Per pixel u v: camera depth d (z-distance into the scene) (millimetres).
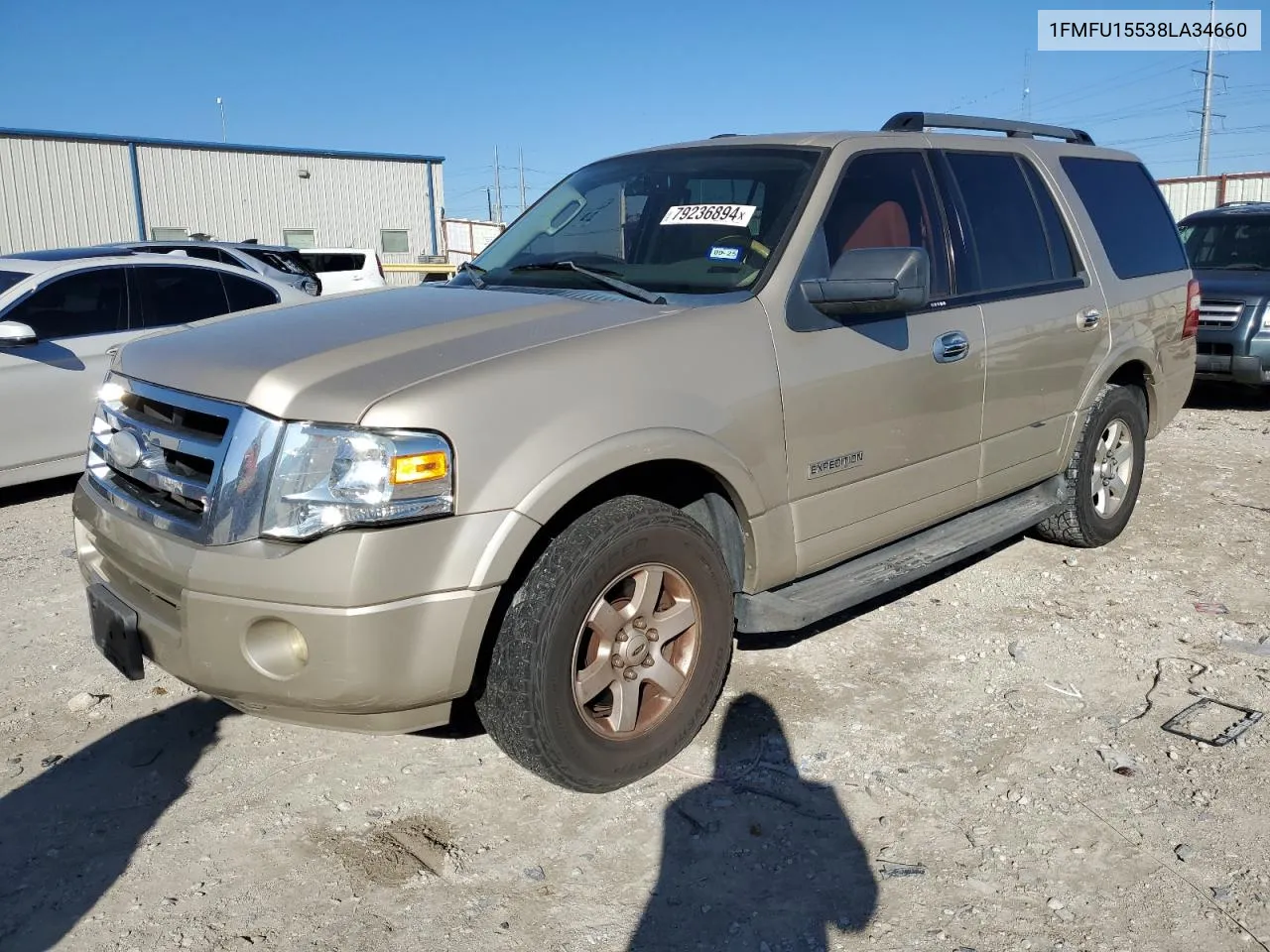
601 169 4590
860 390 3750
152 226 29562
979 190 4555
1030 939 2588
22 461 6633
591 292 3670
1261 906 2697
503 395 2838
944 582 5020
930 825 3061
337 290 17797
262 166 31219
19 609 4812
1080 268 5035
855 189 3959
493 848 2979
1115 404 5250
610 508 3098
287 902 2742
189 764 3430
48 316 6867
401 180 34000
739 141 4242
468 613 2754
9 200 27062
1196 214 11008
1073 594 4875
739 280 3600
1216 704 3785
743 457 3367
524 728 2949
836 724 3645
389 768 3402
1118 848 2943
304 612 2639
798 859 2918
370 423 2668
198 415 2924
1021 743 3520
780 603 3635
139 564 2938
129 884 2816
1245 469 7215
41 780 3328
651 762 3252
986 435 4430
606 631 3084
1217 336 9359
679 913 2701
